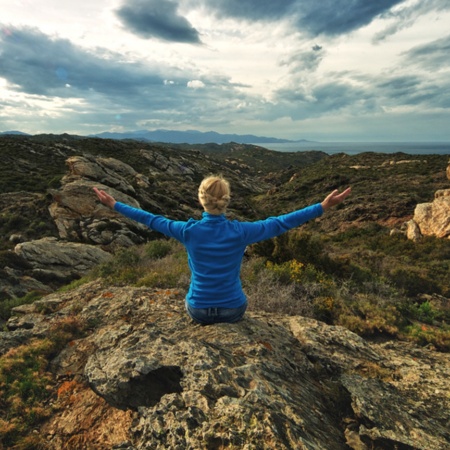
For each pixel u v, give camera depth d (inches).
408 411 106.0
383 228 1242.6
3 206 991.0
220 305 109.7
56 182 1315.2
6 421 117.0
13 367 142.3
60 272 666.8
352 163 3095.5
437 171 2107.5
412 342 207.9
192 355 115.9
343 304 253.3
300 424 87.8
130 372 113.7
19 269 644.7
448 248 754.2
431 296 384.5
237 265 108.7
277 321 173.5
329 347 145.3
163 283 270.4
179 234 104.3
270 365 116.1
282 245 384.8
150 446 86.8
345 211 1540.4
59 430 114.0
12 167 1786.4
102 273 425.7
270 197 2726.4
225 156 7431.1
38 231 847.7
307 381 120.0
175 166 3282.5
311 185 2618.1
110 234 852.6
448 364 153.3
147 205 1182.9
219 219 104.0
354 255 622.5
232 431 81.7
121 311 181.9
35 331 173.8
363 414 101.5
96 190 106.2
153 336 137.3
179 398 99.0
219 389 98.3
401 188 1793.8
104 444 105.3
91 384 118.5
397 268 448.8
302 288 273.0
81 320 177.5
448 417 105.7
